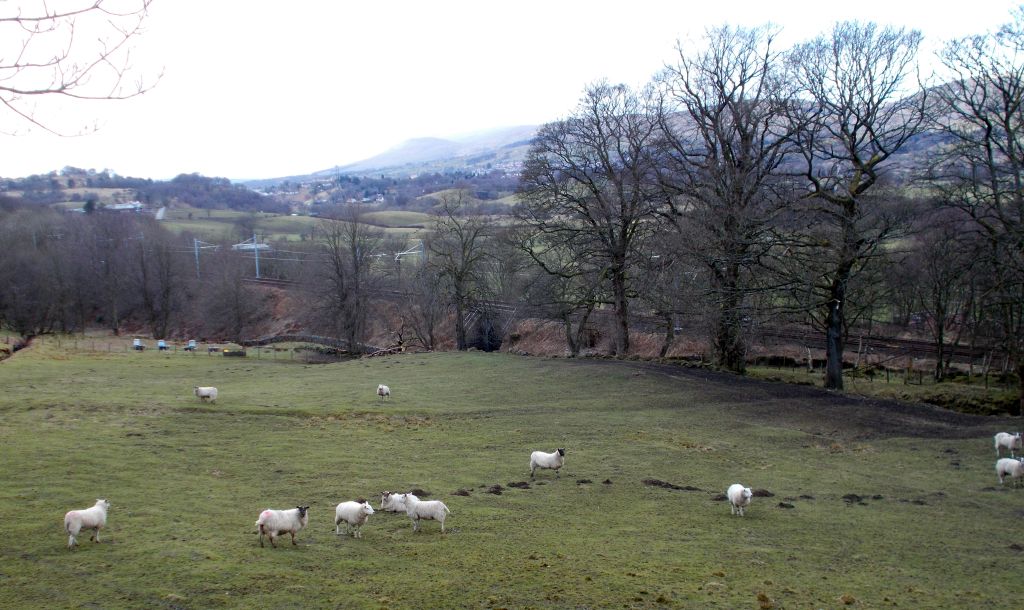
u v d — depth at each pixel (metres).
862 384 52.16
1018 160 38.62
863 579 16.20
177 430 31.16
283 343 93.44
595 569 16.11
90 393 40.06
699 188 48.44
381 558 16.45
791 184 46.28
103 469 24.11
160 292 104.38
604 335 74.88
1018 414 42.44
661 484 24.95
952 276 42.56
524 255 65.50
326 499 21.75
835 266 44.62
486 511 20.97
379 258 97.94
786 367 60.97
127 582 14.37
